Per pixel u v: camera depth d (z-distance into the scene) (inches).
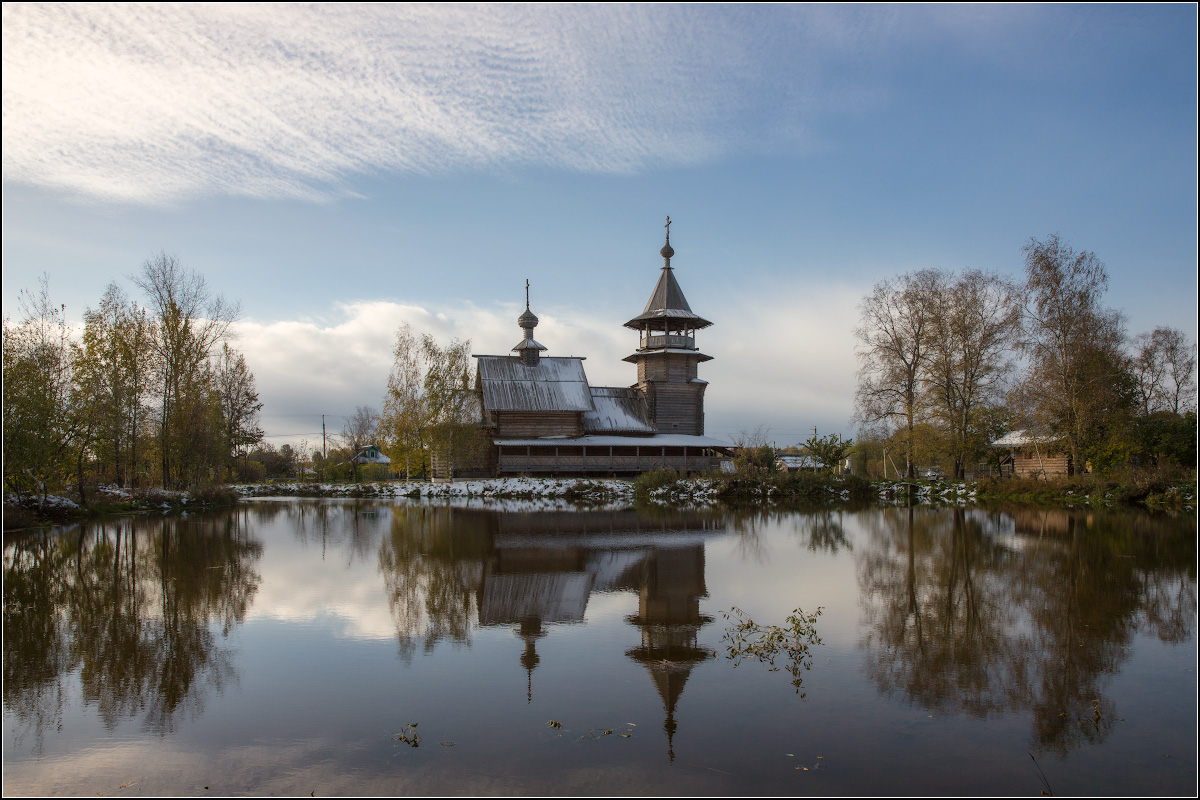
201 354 1664.6
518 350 2301.9
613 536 934.4
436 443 2020.2
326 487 2117.4
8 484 1106.7
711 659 382.0
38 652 402.0
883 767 258.2
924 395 1786.4
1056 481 1528.1
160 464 1673.2
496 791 241.0
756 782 246.7
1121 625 450.0
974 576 620.1
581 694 330.3
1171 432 1545.3
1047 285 1521.9
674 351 2273.6
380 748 274.8
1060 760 264.4
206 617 481.1
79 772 258.5
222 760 266.2
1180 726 295.0
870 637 423.2
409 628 450.0
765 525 1077.1
